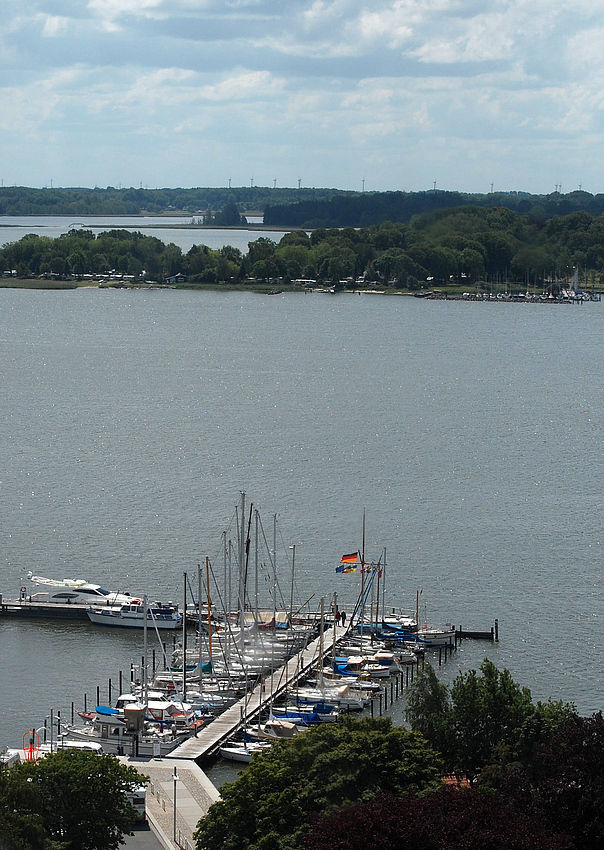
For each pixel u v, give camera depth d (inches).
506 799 6530.5
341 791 6638.8
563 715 7687.0
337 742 6998.0
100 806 6850.4
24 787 6486.2
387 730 7199.8
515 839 5841.5
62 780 6811.0
